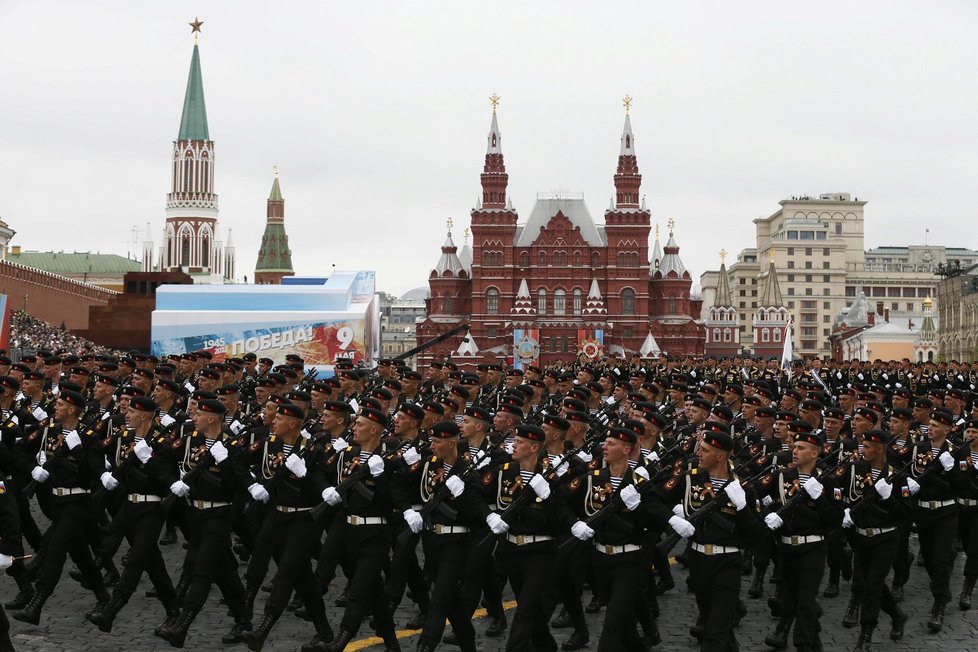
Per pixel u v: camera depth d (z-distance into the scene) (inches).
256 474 733.3
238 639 749.3
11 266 5157.5
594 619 819.4
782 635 740.7
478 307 7086.6
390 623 708.7
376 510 695.1
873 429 771.4
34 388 991.0
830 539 802.2
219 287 2878.9
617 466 643.5
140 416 754.2
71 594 881.5
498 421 785.6
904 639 781.9
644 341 7052.2
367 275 3356.3
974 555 864.9
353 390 1220.5
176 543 1096.8
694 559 646.5
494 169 7194.9
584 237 7283.5
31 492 767.1
